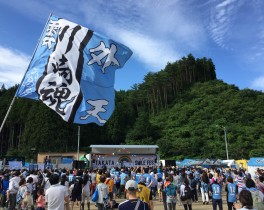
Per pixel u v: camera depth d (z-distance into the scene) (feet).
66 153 163.53
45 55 26.66
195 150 223.71
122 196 64.18
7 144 250.57
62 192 19.84
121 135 254.88
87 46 27.94
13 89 280.92
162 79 339.77
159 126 281.33
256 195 22.40
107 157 107.34
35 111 217.56
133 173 59.88
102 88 27.86
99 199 30.81
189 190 36.40
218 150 218.18
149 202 23.22
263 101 296.30
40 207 30.12
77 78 26.78
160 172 63.57
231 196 34.53
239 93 319.88
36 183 43.06
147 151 110.32
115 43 29.07
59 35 27.45
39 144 205.26
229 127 253.24
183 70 393.50
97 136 243.81
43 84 25.82
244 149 212.64
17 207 38.19
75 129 217.36
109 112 27.73
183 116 290.76
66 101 26.04
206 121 275.39
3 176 48.67
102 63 28.25
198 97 339.98
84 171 57.00
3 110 255.70
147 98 338.75
